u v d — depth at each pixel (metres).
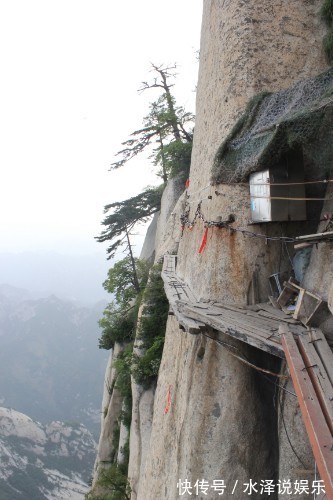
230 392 9.46
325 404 6.18
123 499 17.83
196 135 14.84
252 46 11.78
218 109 12.20
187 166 25.72
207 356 9.84
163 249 21.58
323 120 8.06
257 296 10.05
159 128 27.42
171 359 13.12
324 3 11.74
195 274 12.03
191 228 13.48
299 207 9.77
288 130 8.63
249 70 11.62
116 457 23.45
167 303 19.69
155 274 20.64
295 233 10.31
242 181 10.55
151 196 29.70
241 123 10.83
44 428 101.00
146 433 17.58
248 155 10.07
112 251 30.61
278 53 11.77
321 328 8.12
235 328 8.31
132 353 20.62
